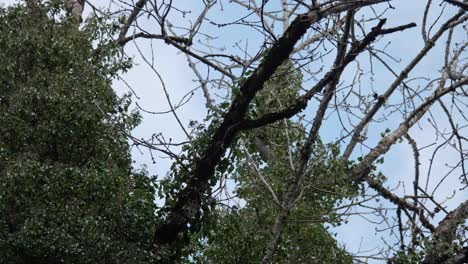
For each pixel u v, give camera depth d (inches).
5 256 379.6
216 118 390.3
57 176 389.7
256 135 421.4
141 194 396.5
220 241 417.4
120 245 383.6
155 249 388.5
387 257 408.2
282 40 364.5
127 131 419.8
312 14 357.4
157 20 346.9
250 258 417.4
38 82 418.3
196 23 353.7
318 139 420.8
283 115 373.7
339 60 360.2
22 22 444.8
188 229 394.9
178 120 349.1
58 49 430.3
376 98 426.0
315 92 367.9
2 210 387.2
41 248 377.4
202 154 386.6
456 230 446.3
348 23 351.6
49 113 408.8
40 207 382.9
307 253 417.7
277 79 414.3
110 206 392.5
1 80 429.4
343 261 415.2
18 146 407.2
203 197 389.1
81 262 380.8
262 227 419.2
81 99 409.1
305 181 416.2
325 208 420.5
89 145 411.8
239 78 386.0
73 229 380.8
